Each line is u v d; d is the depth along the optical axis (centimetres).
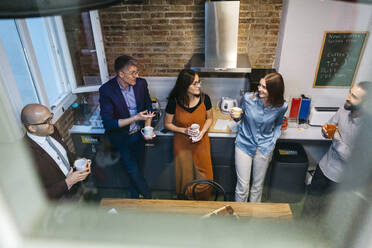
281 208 130
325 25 200
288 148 224
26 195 20
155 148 223
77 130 226
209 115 207
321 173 157
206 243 22
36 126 127
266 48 239
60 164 143
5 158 19
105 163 221
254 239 23
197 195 217
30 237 20
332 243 20
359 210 19
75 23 222
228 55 210
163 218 23
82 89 238
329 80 219
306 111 226
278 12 223
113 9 235
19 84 184
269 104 175
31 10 27
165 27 241
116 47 251
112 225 22
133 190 229
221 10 193
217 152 225
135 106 203
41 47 220
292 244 21
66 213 24
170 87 260
